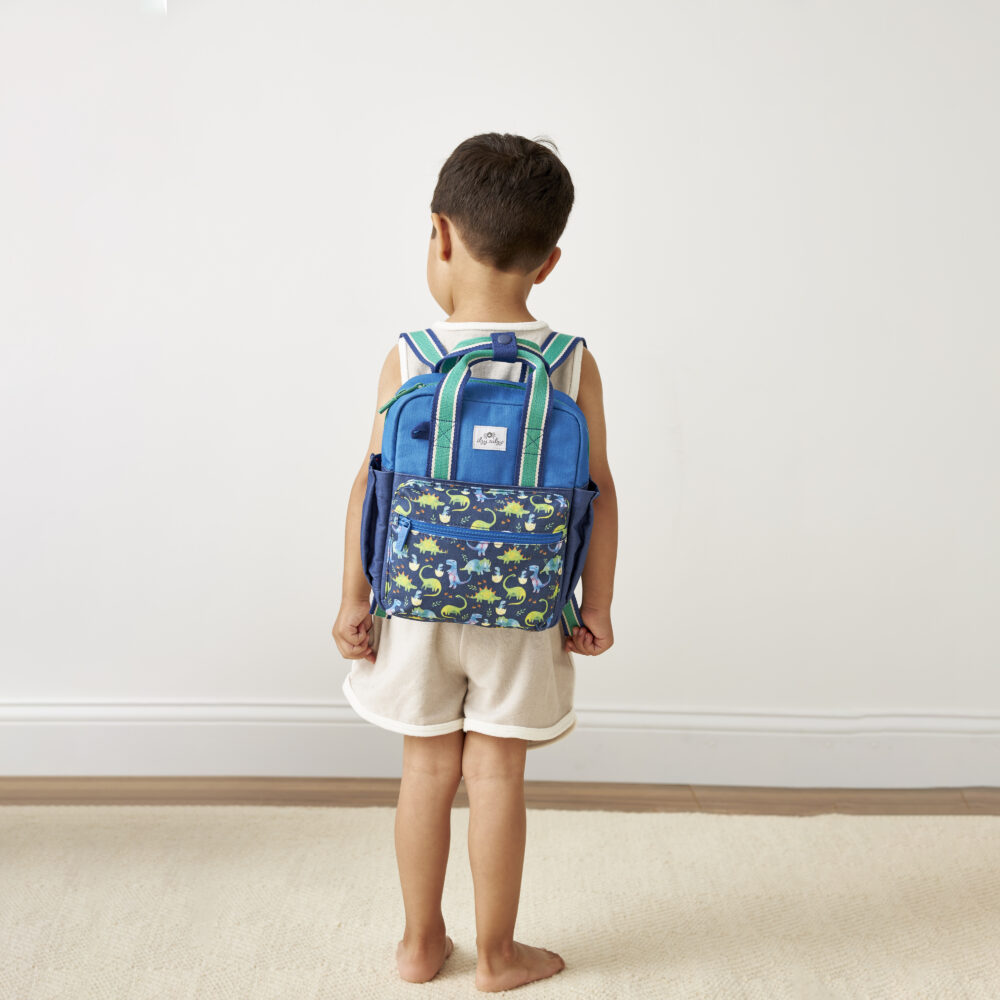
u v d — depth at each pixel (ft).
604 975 4.49
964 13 5.97
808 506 6.42
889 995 4.41
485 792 4.27
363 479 4.29
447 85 6.02
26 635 6.42
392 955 4.60
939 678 6.63
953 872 5.53
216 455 6.28
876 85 6.03
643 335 6.23
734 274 6.18
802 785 6.72
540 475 3.86
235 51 5.94
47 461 6.23
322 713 6.58
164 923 4.80
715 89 6.03
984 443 6.34
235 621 6.48
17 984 4.28
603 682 6.64
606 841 5.82
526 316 4.17
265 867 5.39
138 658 6.49
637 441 6.33
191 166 6.01
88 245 6.04
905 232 6.14
